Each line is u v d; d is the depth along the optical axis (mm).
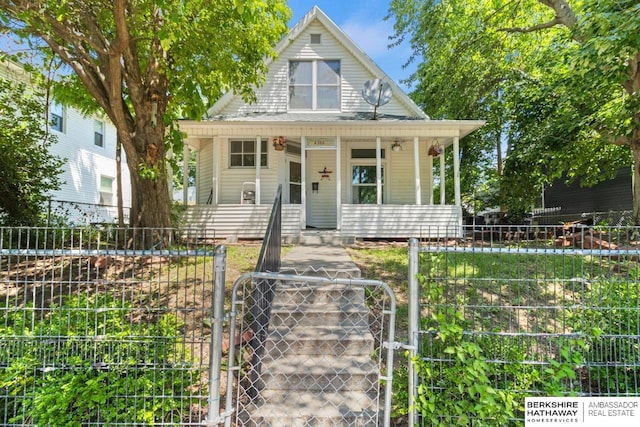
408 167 11156
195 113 7492
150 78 6730
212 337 2127
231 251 7008
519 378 2215
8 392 2338
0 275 4820
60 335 2377
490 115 15000
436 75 14141
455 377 2164
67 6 4988
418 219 9203
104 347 2439
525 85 12227
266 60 10867
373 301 4012
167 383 2359
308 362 2883
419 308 2207
